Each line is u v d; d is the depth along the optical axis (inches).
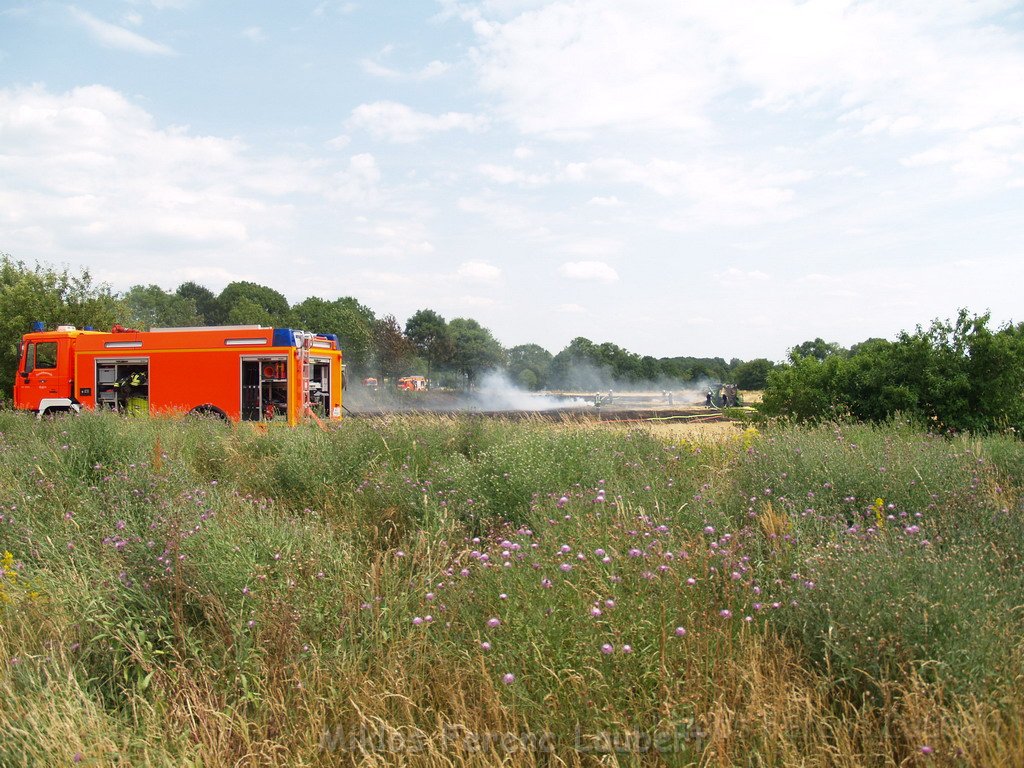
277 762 127.6
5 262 1038.4
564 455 320.8
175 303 4197.8
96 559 198.8
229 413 650.8
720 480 287.3
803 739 122.5
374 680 145.6
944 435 448.1
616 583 160.6
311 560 190.7
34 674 144.0
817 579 157.4
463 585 176.9
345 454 363.6
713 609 157.9
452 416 475.8
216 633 157.4
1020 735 113.8
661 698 130.3
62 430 392.8
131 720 138.6
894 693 128.7
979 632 133.2
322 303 2979.8
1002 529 195.5
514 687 133.6
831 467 269.7
